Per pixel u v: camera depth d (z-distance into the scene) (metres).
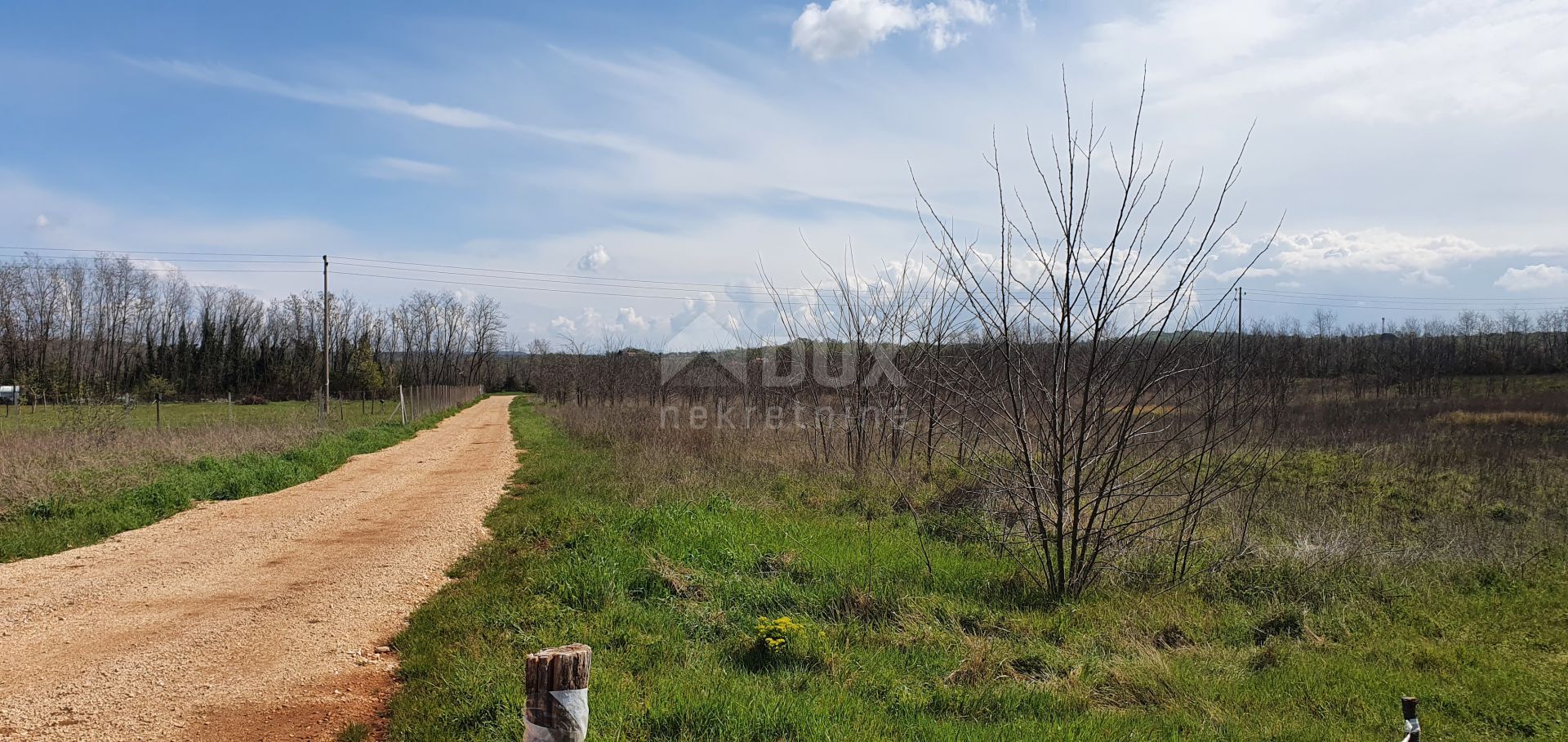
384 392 61.81
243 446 16.11
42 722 4.45
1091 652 5.65
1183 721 4.41
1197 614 6.47
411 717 4.43
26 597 7.00
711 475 12.65
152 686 5.00
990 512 9.46
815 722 4.11
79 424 15.58
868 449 13.95
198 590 7.25
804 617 6.12
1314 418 22.98
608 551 7.81
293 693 4.90
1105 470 7.45
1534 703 4.75
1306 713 4.59
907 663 5.33
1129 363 7.36
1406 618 6.43
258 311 70.81
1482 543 8.61
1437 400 30.67
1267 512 10.36
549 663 2.94
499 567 7.82
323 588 7.30
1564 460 16.58
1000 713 4.53
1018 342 7.61
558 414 35.56
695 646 5.52
